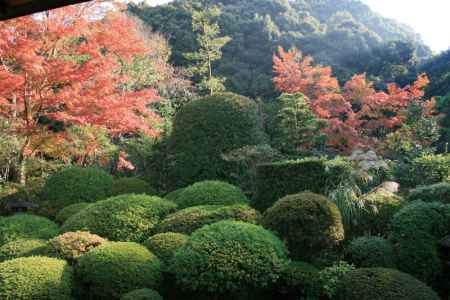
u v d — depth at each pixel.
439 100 13.80
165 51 17.28
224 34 21.22
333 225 4.73
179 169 7.88
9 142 9.22
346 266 4.53
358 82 12.02
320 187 5.90
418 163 6.93
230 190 6.49
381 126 12.91
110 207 5.92
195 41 19.66
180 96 15.52
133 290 4.23
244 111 8.02
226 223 4.65
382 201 5.63
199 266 4.19
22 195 8.64
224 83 18.30
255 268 4.16
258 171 6.53
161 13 21.47
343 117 13.36
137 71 13.62
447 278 4.59
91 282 4.45
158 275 4.48
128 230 5.63
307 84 12.39
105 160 10.88
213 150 7.71
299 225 4.74
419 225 4.70
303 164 6.09
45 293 4.14
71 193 7.52
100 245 4.86
